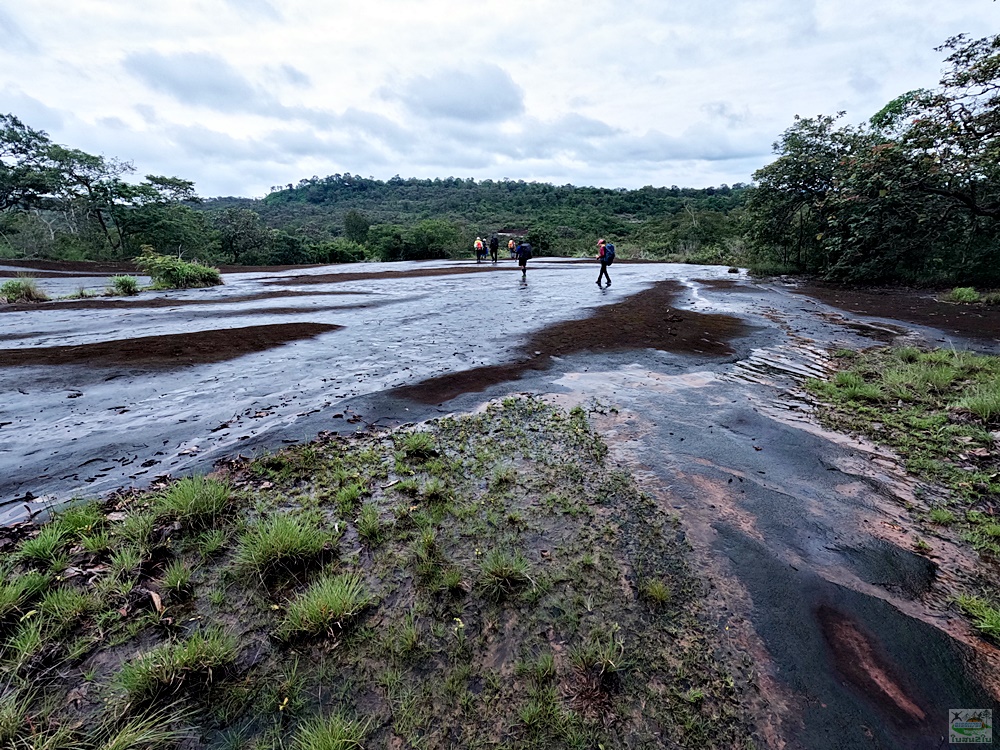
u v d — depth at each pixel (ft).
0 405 16.10
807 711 6.26
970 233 40.32
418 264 94.94
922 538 9.64
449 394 17.66
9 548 8.84
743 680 6.67
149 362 21.40
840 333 27.55
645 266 80.33
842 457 12.92
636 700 6.36
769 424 15.06
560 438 13.98
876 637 7.37
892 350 23.08
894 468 12.32
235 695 6.32
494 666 6.83
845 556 9.16
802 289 47.19
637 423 15.14
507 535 9.63
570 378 19.67
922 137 35.17
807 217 57.77
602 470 12.21
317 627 7.25
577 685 6.55
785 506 10.74
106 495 10.69
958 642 7.27
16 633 7.11
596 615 7.70
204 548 8.96
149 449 13.02
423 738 5.88
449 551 9.15
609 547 9.32
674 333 27.66
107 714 6.04
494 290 48.47
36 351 22.95
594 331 28.17
